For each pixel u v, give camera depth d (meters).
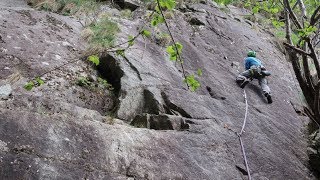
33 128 4.30
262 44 10.10
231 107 6.79
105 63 6.71
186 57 7.89
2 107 4.62
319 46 10.61
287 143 6.48
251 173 5.29
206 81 7.36
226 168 5.11
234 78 7.98
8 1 8.83
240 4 12.02
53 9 8.62
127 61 6.70
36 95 5.25
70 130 4.48
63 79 5.89
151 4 9.55
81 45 7.02
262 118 6.87
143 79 6.38
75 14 8.43
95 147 4.40
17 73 5.44
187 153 5.01
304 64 6.03
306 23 5.94
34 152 4.03
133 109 5.86
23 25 6.88
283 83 8.70
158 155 4.71
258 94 7.74
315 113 6.32
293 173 5.75
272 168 5.60
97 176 4.07
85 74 6.31
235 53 9.03
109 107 5.94
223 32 9.69
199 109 6.20
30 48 6.27
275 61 9.55
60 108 4.97
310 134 7.25
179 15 9.67
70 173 3.98
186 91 6.59
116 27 7.71
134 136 4.84
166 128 5.51
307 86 6.29
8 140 4.04
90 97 5.90
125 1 9.80
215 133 5.71
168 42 7.96
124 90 6.00
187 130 5.56
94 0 9.36
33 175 3.80
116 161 4.35
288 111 7.62
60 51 6.54
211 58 8.38
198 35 9.09
